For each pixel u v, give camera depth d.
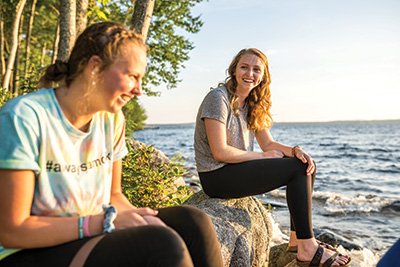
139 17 4.57
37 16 16.02
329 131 112.56
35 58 16.97
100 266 1.21
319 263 2.54
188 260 1.24
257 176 2.72
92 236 1.30
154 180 3.55
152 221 1.42
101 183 1.50
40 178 1.31
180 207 1.65
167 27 11.63
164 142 49.53
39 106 1.31
